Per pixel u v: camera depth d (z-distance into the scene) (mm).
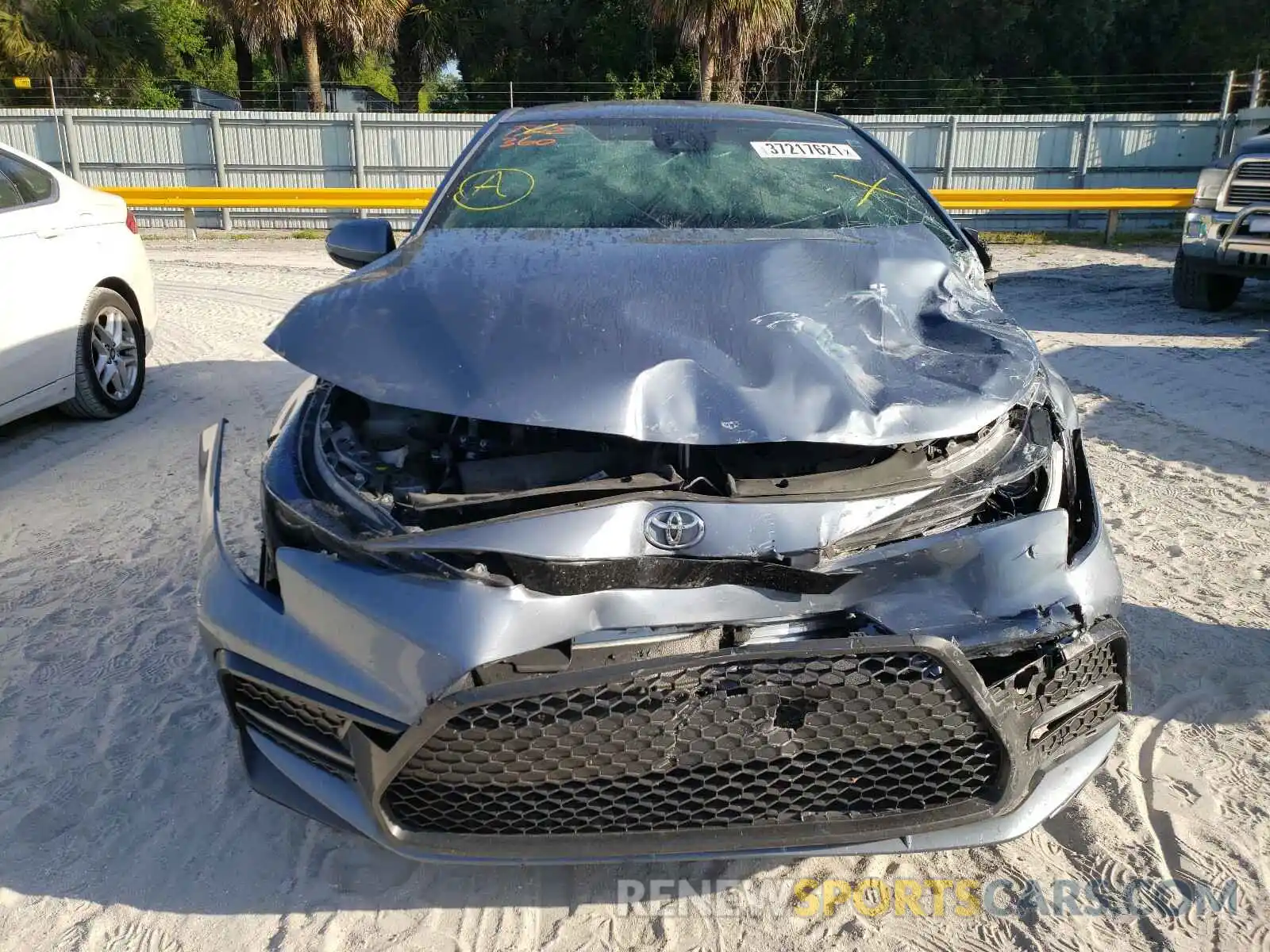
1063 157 16422
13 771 2711
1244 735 2801
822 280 2615
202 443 2795
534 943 2164
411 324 2336
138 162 16469
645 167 3475
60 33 23031
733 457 2150
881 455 2160
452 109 28609
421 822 2012
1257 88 16703
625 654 2004
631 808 1982
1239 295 9805
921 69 26219
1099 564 2250
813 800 2014
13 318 4859
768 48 21672
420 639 1932
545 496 2047
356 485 2135
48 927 2211
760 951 2143
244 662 2125
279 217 16203
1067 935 2164
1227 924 2178
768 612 2002
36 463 5090
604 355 2205
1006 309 9188
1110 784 2615
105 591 3732
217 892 2309
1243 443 5344
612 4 26875
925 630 2035
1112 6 25484
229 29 24328
